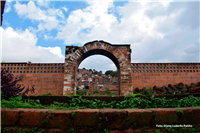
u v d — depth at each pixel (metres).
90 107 3.88
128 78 8.36
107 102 4.28
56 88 8.87
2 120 2.76
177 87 8.74
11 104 3.35
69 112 2.82
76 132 2.77
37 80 8.97
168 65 9.37
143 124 2.93
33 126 2.76
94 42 8.63
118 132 2.85
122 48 8.71
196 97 4.80
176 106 4.13
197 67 9.41
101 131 2.83
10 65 9.09
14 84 4.79
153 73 9.24
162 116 2.99
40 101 4.37
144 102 4.03
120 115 2.91
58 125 2.77
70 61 8.41
